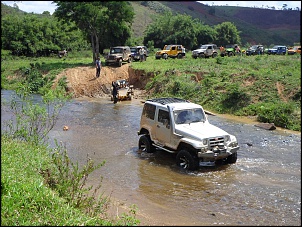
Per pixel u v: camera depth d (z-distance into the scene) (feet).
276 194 26.40
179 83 76.64
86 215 20.45
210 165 33.83
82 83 91.30
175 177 30.55
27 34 158.30
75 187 23.16
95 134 47.09
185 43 152.97
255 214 23.06
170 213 23.31
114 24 92.38
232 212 23.49
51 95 43.06
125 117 59.82
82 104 74.79
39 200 20.39
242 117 59.72
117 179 30.07
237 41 145.18
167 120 34.96
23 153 30.27
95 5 88.84
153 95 81.20
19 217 18.75
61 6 93.61
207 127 34.40
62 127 50.98
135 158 36.17
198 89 73.36
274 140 44.06
